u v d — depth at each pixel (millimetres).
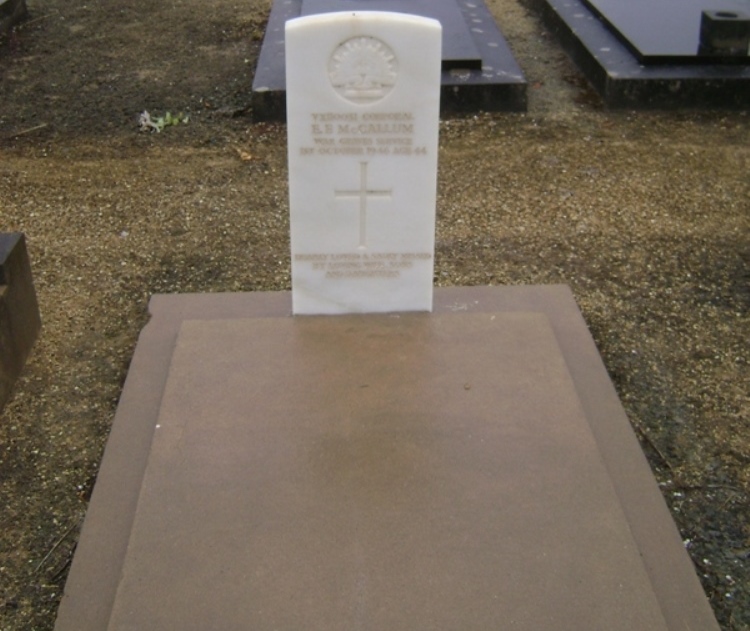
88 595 2303
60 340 3254
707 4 5668
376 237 2951
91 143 4652
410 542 2305
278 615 2152
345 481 2463
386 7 5445
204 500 2416
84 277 3592
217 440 2584
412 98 2760
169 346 3059
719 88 4852
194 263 3674
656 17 5457
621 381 3080
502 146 4543
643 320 3357
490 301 3264
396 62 2717
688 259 3703
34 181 4293
